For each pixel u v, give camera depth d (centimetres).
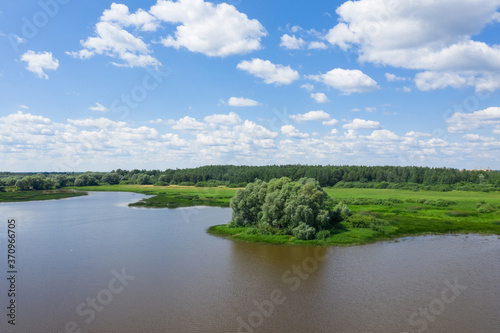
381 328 2752
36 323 2833
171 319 2908
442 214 8081
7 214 8931
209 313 3019
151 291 3516
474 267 4319
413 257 4769
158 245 5450
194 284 3719
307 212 5741
